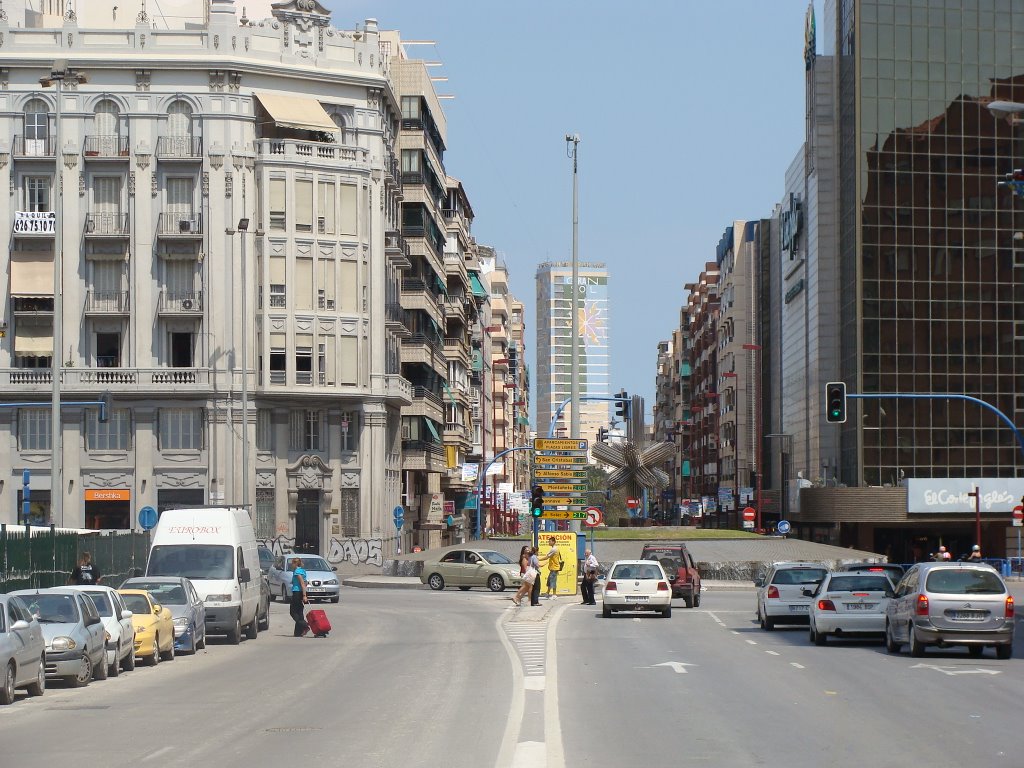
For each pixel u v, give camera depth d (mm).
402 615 54812
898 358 120438
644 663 30906
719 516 158375
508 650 35406
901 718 20547
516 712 21297
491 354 190375
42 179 87250
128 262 87188
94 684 29188
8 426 86625
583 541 73062
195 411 87438
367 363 91062
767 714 21078
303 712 22234
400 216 102438
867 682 26406
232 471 87250
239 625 41969
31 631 26297
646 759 16312
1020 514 84875
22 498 86688
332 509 89938
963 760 16219
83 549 55625
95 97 87312
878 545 123188
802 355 135000
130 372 86688
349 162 90500
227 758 17000
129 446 87188
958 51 122125
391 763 16250
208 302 87312
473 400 152375
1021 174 49875
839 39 127062
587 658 32438
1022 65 122375
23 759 17406
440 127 121875
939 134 121562
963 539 123000
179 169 87688
